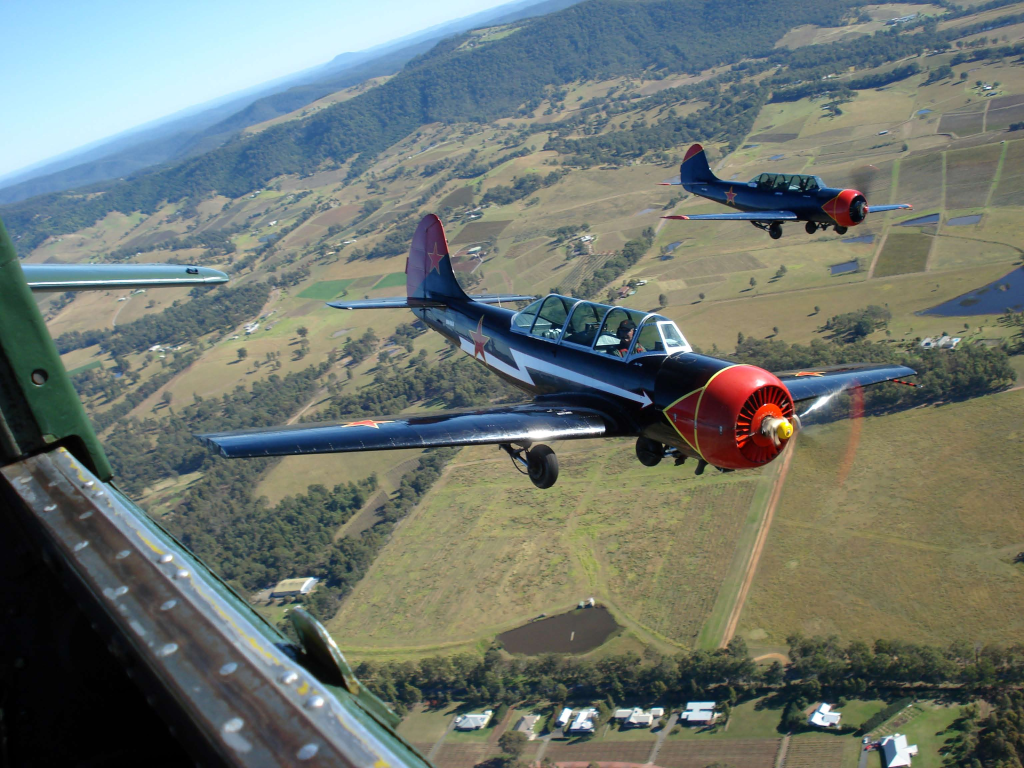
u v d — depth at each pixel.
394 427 10.41
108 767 2.19
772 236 38.34
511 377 14.92
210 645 1.73
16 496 2.38
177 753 2.21
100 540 2.15
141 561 2.06
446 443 9.97
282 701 1.56
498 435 10.32
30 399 2.54
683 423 10.32
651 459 11.54
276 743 1.42
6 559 2.32
